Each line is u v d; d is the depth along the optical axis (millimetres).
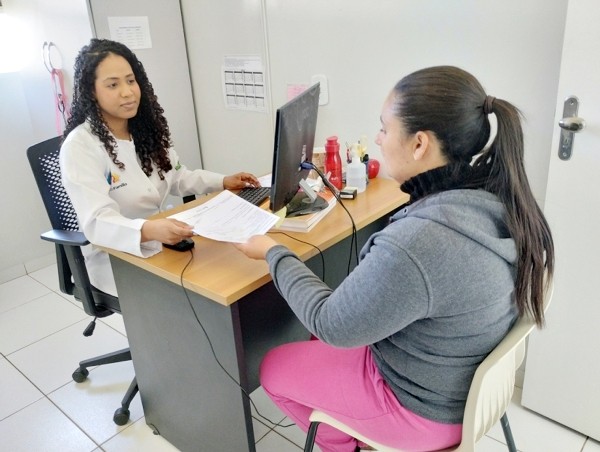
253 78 2395
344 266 1791
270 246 1171
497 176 917
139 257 1399
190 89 2682
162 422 1727
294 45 2178
